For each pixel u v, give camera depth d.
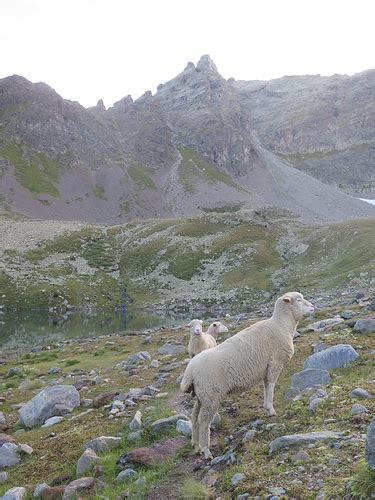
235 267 110.56
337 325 18.34
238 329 26.73
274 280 98.94
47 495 9.62
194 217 150.75
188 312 89.44
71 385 18.44
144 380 18.05
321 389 10.84
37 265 121.25
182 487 8.34
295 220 150.75
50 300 100.19
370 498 6.19
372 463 6.51
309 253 108.62
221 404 12.15
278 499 6.84
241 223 137.75
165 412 12.56
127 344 32.38
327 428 8.78
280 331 10.73
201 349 17.08
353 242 103.50
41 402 15.89
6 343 54.84
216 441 10.12
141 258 125.62
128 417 13.65
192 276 111.56
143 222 158.62
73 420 14.59
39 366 28.47
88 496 9.32
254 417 10.73
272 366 10.53
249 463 8.32
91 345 36.06
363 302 25.75
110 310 96.75
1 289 104.50
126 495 8.84
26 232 146.50
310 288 84.44
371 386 10.46
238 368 9.96
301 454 7.81
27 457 12.35
